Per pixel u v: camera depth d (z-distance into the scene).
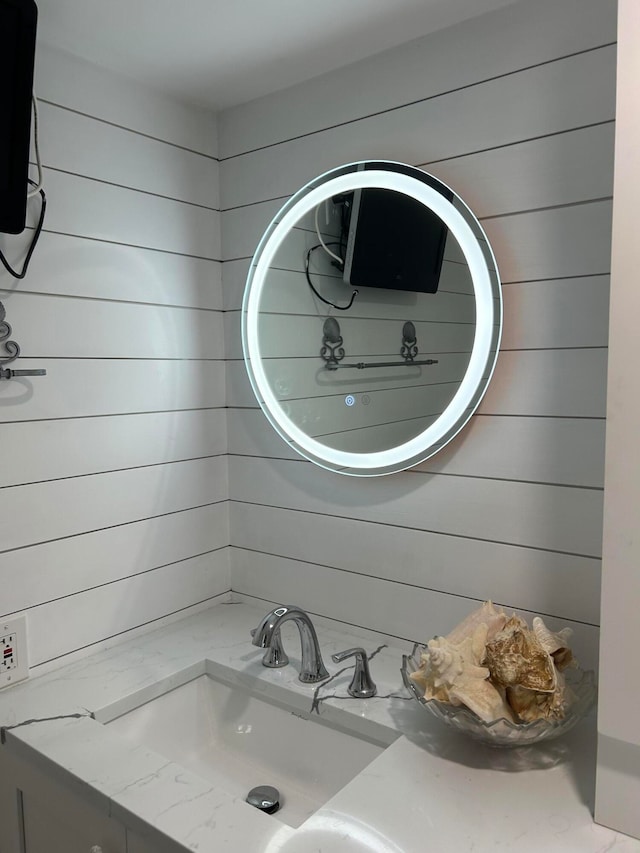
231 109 1.55
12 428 1.22
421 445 1.30
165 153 1.47
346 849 0.87
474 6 1.16
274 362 1.49
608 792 0.89
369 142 1.34
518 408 1.20
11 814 1.18
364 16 1.18
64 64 1.27
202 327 1.57
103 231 1.35
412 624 1.37
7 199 1.08
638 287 0.81
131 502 1.44
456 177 1.24
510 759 1.04
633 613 0.84
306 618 1.28
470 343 1.23
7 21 0.99
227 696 1.38
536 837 0.88
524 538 1.21
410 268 1.29
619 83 0.81
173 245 1.49
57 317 1.28
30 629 1.28
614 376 0.84
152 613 1.50
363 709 1.19
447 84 1.23
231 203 1.57
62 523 1.31
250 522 1.62
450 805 0.94
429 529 1.33
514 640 1.01
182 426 1.54
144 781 1.00
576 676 1.11
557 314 1.15
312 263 1.42
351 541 1.44
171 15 1.16
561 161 1.12
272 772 1.30
